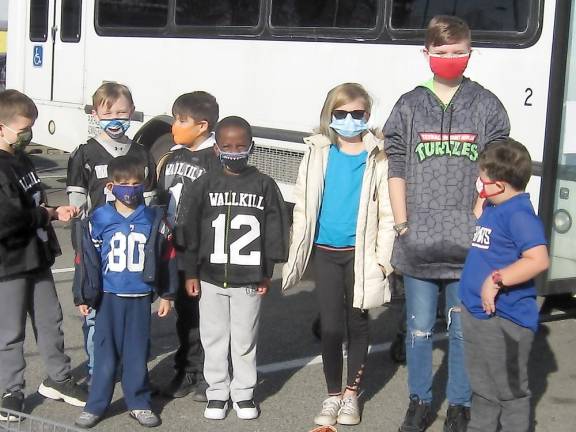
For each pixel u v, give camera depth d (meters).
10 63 11.92
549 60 6.05
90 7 10.34
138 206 4.79
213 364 4.98
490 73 6.41
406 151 4.61
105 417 4.99
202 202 4.84
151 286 4.80
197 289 4.93
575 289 6.27
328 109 4.84
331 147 4.90
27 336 6.25
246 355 4.99
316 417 4.98
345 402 5.03
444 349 6.27
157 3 9.41
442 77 4.52
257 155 8.30
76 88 10.70
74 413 5.05
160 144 9.38
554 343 6.46
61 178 13.23
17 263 4.77
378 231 4.83
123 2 9.88
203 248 4.86
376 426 5.00
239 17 8.45
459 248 4.50
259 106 8.28
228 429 4.91
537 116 6.13
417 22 6.95
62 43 10.90
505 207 4.11
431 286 4.65
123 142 5.16
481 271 4.16
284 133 8.01
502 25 6.34
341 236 4.83
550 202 6.09
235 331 4.95
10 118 4.77
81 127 10.64
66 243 9.18
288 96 8.00
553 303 7.33
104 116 5.07
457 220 4.51
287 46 7.98
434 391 5.52
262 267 4.86
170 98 9.29
